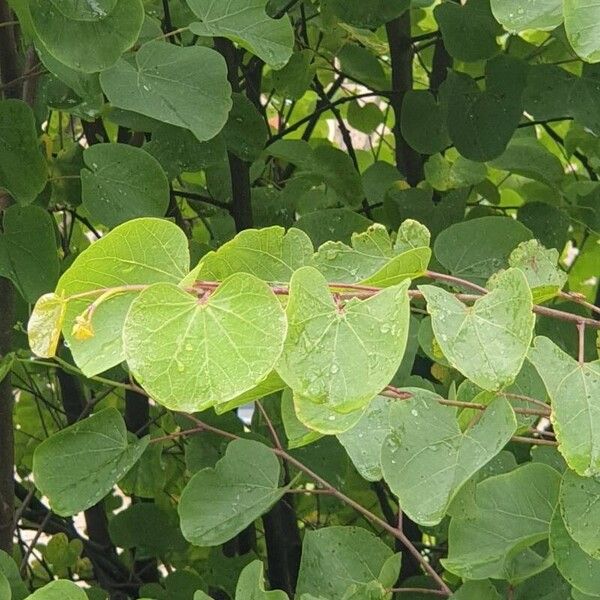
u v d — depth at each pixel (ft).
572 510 1.80
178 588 2.73
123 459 2.29
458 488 1.67
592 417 1.62
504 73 2.85
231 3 2.36
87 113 2.64
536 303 1.77
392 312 1.51
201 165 2.72
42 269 2.42
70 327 1.57
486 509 2.10
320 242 2.67
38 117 2.77
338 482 2.74
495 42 2.77
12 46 2.58
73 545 3.07
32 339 1.51
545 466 2.11
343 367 1.49
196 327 1.46
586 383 1.64
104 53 2.13
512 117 2.85
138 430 3.04
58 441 2.29
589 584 1.88
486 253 2.52
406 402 1.79
